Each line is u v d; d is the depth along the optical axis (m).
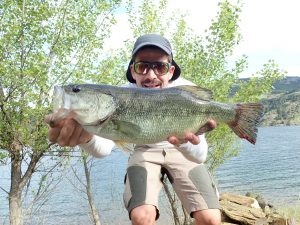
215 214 4.94
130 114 3.56
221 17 11.92
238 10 11.94
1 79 9.91
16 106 10.02
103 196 26.92
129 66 5.13
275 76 12.38
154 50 4.77
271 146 100.75
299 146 94.44
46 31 10.56
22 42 10.51
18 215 11.28
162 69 4.81
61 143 3.51
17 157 11.00
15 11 10.47
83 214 22.95
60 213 23.52
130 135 3.59
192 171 5.09
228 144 12.91
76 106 3.43
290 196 30.25
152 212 4.64
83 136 3.60
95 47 11.34
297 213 12.81
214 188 5.13
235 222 10.66
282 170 52.72
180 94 3.72
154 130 3.64
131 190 4.79
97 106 3.47
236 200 12.54
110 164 52.50
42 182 12.16
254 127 3.79
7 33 10.13
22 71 9.80
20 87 9.89
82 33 11.21
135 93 3.60
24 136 10.24
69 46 10.92
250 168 57.03
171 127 3.69
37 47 10.73
